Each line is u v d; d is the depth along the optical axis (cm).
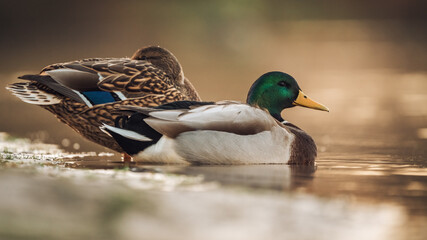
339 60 3938
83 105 1237
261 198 864
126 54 3638
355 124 1988
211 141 1180
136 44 4094
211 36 4559
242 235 699
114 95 1245
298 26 5341
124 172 1041
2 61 3406
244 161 1199
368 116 2153
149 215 748
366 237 714
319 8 5869
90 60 1304
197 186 923
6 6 4841
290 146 1238
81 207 760
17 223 689
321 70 3559
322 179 1062
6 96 2481
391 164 1270
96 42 4153
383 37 4981
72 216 726
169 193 856
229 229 716
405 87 2917
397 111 2256
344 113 2231
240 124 1193
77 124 1262
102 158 1312
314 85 2983
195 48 4181
